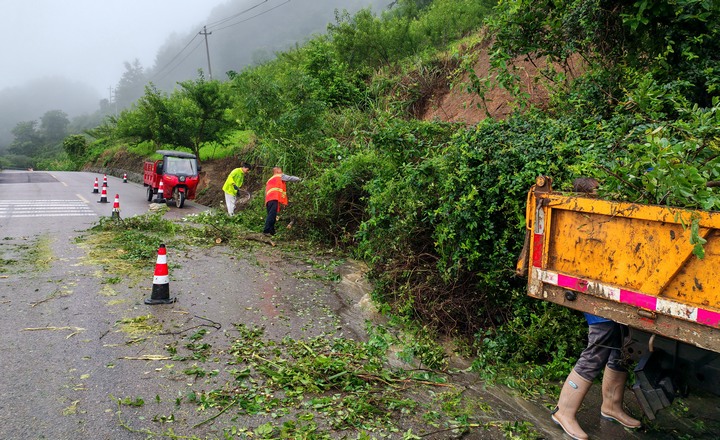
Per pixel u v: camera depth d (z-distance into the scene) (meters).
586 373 3.83
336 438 3.62
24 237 10.55
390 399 4.26
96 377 4.37
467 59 8.83
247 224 12.95
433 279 6.19
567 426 3.90
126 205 17.72
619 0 6.41
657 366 3.43
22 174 39.28
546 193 3.85
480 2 19.78
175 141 26.53
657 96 5.49
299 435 3.57
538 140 5.72
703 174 3.33
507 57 7.56
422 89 15.80
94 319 5.78
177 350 5.05
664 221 3.11
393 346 5.52
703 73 6.05
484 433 3.84
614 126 5.98
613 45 6.97
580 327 4.85
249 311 6.45
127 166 38.66
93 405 3.90
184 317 6.04
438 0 21.64
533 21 7.33
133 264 8.43
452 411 4.15
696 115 4.29
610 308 3.45
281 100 16.48
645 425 4.10
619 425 4.09
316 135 15.10
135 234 11.07
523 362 5.23
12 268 7.84
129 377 4.40
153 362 4.74
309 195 11.38
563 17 7.19
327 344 5.44
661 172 3.23
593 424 4.10
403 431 3.79
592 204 3.51
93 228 11.64
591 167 4.52
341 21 21.30
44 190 23.30
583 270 3.63
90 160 52.84
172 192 17.91
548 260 3.88
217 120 26.23
